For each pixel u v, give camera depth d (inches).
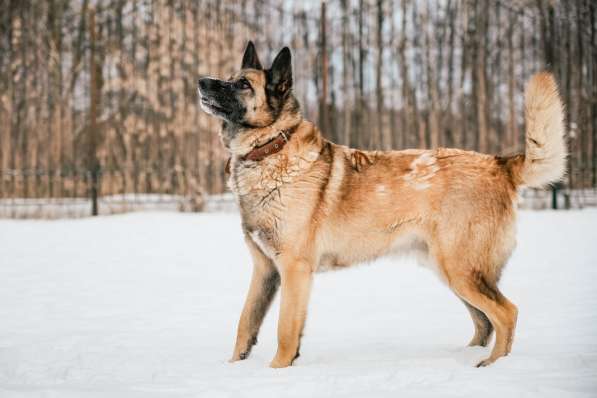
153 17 749.9
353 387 137.9
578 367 148.2
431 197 176.7
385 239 181.2
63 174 705.6
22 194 735.1
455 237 173.6
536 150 175.3
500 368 150.3
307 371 154.9
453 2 773.9
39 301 257.0
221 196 757.3
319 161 180.9
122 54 760.3
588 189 763.4
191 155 738.2
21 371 156.9
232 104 182.9
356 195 180.1
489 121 768.3
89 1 780.6
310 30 780.6
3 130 719.1
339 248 181.8
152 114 759.1
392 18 776.9
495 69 791.7
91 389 138.3
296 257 175.6
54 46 749.9
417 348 181.8
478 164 180.4
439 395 128.8
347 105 774.5
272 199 177.6
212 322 222.1
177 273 327.3
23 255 391.9
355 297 265.6
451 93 771.4
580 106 738.8
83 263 360.2
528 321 206.2
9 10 724.7
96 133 740.7
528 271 309.9
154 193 789.9
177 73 741.3
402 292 275.4
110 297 265.9
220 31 755.4
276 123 180.5
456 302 251.3
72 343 187.6
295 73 780.6
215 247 430.3
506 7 763.4
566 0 743.1
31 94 733.3
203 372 156.6
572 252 373.1
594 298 240.8
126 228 556.7
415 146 778.2
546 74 175.8
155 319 225.9
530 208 728.3
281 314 171.5
